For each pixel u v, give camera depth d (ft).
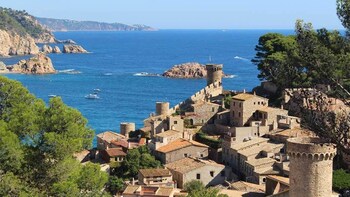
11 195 197.47
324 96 210.79
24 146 212.23
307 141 225.56
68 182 204.95
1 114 224.74
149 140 537.65
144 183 442.91
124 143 541.75
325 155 211.82
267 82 617.21
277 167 435.12
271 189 372.58
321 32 219.41
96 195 215.10
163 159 491.72
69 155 215.92
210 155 511.40
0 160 202.69
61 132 216.95
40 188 212.02
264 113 520.01
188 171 451.12
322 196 214.07
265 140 482.69
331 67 205.16
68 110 223.92
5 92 224.53
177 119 551.59
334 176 367.86
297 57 214.90
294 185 217.36
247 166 450.30
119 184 449.06
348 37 212.84
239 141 495.82
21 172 211.61
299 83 215.72
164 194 399.44
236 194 377.50
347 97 205.77
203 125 564.71
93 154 530.68
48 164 213.05
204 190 326.85
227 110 571.28
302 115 211.20
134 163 480.64
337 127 204.33
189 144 499.51
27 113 214.48
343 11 209.87
